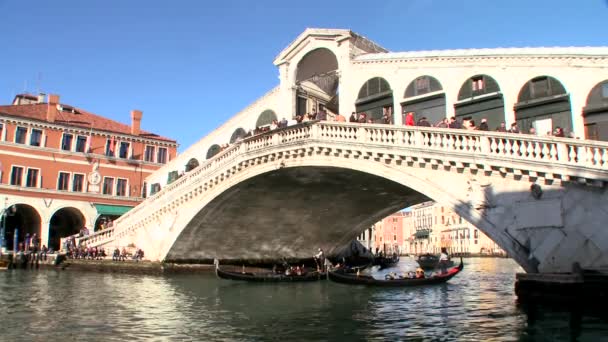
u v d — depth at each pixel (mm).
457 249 82688
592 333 9219
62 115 35688
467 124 15805
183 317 11883
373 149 15805
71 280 21234
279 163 18797
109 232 28797
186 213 23656
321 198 23531
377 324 10961
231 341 9219
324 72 24031
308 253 31375
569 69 15164
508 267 38750
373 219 28656
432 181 14625
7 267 28562
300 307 13648
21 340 9289
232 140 26750
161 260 24891
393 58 19156
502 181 13312
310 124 17703
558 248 12188
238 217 24453
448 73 17719
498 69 16562
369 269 35438
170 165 32094
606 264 11453
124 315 12102
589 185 11781
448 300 15156
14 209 31297
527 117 15805
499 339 9102
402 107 18750
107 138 35906
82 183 34438
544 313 11453
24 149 32219
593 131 14539
